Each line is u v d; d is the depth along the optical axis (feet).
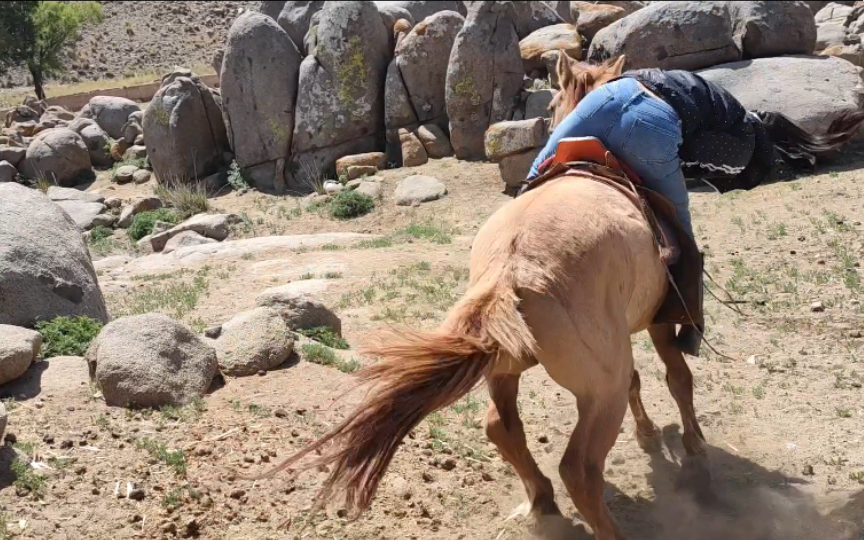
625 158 17.20
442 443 20.12
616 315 14.66
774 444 20.66
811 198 39.47
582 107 17.40
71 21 108.06
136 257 49.78
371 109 61.57
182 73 65.77
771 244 34.30
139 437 18.89
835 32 59.00
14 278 24.08
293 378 22.25
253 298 32.53
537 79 61.72
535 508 16.94
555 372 14.10
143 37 137.80
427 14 78.43
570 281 13.87
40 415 19.39
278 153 61.77
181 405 20.30
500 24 57.62
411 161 58.65
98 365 20.35
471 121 57.93
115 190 66.85
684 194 17.65
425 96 60.64
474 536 16.83
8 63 108.06
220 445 18.89
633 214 15.76
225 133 66.18
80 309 25.30
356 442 12.64
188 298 32.24
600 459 14.24
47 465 17.63
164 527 16.17
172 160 64.23
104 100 79.15
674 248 16.66
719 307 28.68
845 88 48.42
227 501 17.20
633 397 20.21
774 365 24.50
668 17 52.42
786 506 18.03
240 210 57.62
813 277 30.55
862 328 26.37
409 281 32.89
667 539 17.06
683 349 18.11
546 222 14.30
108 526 16.19
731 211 39.37
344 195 54.08
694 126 18.56
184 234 51.11
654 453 20.54
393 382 12.80
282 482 17.79
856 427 21.17
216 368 21.88
